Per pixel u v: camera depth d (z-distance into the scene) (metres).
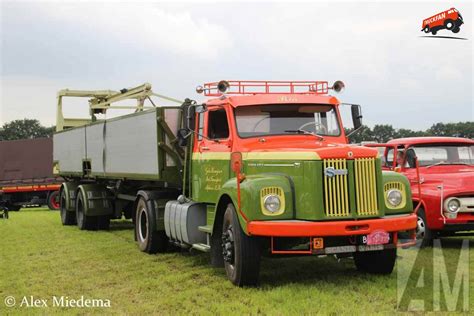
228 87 8.05
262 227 6.46
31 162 24.30
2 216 19.05
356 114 8.27
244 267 6.79
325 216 6.52
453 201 9.44
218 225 7.64
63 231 13.77
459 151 10.66
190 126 8.12
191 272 8.03
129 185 12.69
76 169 15.20
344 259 8.70
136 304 6.38
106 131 12.70
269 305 6.02
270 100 7.95
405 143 10.54
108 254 9.84
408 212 7.05
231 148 7.70
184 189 9.13
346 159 6.65
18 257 9.66
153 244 9.84
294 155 6.74
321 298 6.23
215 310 5.94
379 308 5.86
